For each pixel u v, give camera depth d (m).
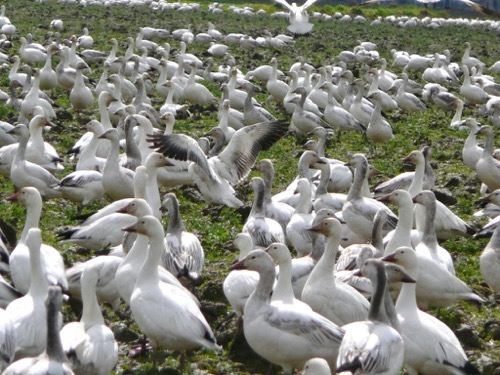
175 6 60.41
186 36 43.41
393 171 20.33
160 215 14.23
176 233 12.05
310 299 10.35
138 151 17.05
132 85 27.00
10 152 16.66
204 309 11.40
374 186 18.88
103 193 15.59
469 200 18.16
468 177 19.77
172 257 11.50
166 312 9.57
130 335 10.81
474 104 31.23
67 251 13.25
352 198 14.23
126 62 30.36
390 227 14.02
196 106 26.61
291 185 16.03
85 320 9.36
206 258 13.91
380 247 12.41
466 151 19.55
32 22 46.03
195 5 61.12
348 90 26.58
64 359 8.21
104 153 18.05
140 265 10.55
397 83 31.41
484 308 12.59
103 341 8.99
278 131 16.38
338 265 11.89
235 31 49.78
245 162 16.27
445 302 11.52
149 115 21.38
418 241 13.12
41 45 35.34
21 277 10.52
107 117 19.84
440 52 47.31
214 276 12.85
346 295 10.26
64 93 27.92
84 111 24.70
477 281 13.64
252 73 31.72
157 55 36.78
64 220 14.96
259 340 9.48
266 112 23.95
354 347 8.65
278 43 43.41
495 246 12.20
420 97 32.22
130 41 34.12
